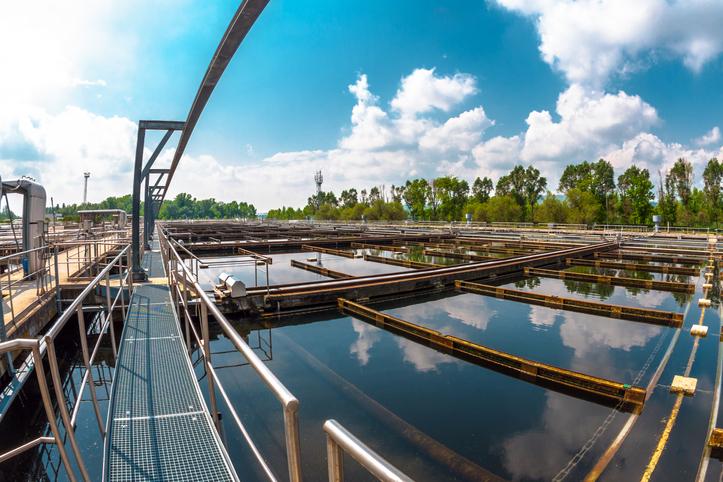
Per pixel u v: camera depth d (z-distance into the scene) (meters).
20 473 3.93
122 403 3.75
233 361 7.44
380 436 5.00
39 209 10.90
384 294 12.83
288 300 10.95
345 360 7.61
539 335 9.17
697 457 4.47
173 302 7.70
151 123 10.27
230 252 26.81
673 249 25.12
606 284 15.63
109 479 2.66
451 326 9.91
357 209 86.88
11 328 5.85
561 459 4.54
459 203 86.00
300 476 1.37
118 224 29.98
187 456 2.93
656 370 7.10
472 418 5.46
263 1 3.99
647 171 63.56
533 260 19.03
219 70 5.91
